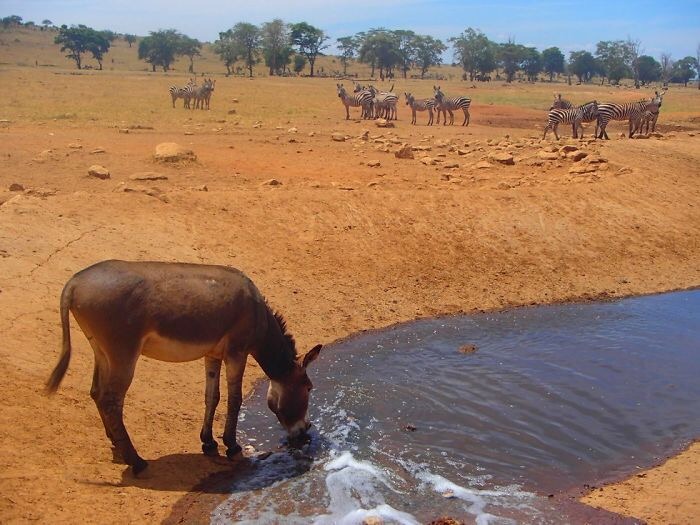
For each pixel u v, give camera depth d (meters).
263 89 56.47
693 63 126.75
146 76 76.94
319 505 6.90
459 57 108.31
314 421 8.80
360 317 12.51
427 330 12.24
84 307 6.55
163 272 6.89
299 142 23.84
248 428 8.63
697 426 8.80
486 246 15.36
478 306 13.43
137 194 14.46
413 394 9.62
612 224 16.89
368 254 14.45
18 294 10.04
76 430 7.48
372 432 8.55
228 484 7.18
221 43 108.62
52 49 123.81
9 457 6.55
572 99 59.09
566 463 7.88
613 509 6.89
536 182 18.41
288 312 12.16
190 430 8.27
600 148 22.38
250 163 19.59
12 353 8.62
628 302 13.97
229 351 7.32
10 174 16.38
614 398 9.55
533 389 9.82
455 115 43.25
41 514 5.89
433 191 16.91
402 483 7.39
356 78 99.12
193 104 41.31
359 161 20.55
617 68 114.38
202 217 14.26
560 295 14.12
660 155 21.83
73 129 25.25
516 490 7.29
